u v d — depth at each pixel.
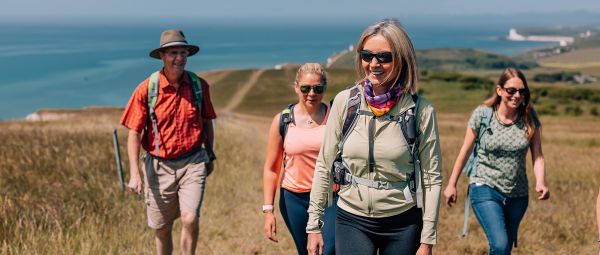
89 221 6.55
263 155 18.05
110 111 60.38
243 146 19.16
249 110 91.56
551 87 108.00
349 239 3.59
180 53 4.98
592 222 7.48
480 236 7.05
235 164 13.62
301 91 4.62
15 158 10.34
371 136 3.39
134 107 5.11
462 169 5.20
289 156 4.73
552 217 7.73
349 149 3.47
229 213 8.69
